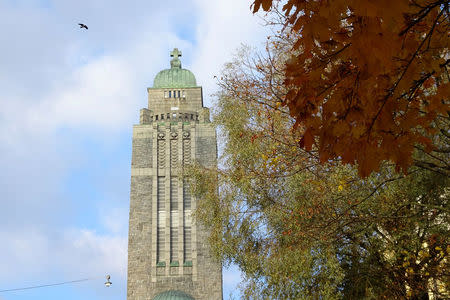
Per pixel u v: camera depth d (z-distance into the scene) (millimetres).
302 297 15492
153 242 93062
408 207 14688
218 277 91625
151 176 96312
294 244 16141
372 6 3971
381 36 4164
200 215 21422
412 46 4820
